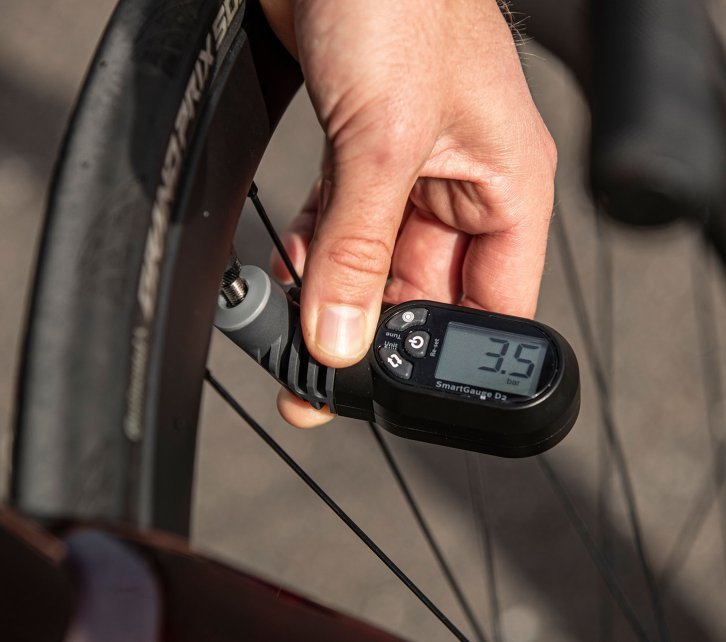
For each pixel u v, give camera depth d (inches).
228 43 32.1
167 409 24.6
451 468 91.0
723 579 85.9
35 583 22.7
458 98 41.3
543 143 46.1
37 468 21.7
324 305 38.8
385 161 37.3
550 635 84.1
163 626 22.6
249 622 24.9
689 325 99.7
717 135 45.2
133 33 29.1
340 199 38.2
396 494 90.6
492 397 38.0
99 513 21.6
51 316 23.4
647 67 45.9
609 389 94.7
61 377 22.6
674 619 84.0
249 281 38.1
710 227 49.6
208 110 29.9
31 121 111.5
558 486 63.0
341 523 89.8
